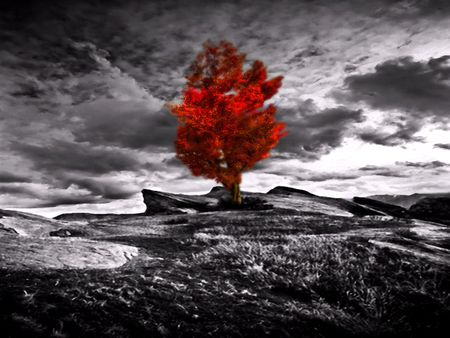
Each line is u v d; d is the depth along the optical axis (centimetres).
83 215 3078
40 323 361
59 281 472
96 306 411
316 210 2672
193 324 411
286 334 416
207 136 2542
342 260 666
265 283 583
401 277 573
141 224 2159
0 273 485
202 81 2547
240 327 419
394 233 1026
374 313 496
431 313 474
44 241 728
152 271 600
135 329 382
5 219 1536
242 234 1488
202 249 959
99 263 623
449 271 573
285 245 849
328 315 471
